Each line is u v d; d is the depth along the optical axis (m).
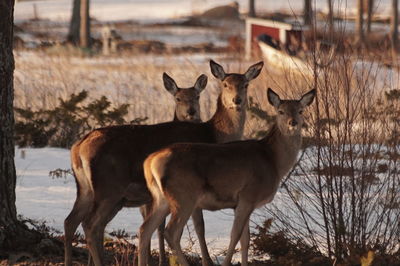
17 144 57.00
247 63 80.44
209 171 26.38
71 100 56.75
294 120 28.08
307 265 28.06
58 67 78.38
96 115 55.59
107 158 28.41
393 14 135.75
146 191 29.14
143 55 122.81
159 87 73.88
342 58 28.70
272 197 28.38
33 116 57.09
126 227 34.88
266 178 27.66
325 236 31.16
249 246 30.27
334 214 28.33
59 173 45.47
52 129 56.97
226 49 130.50
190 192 26.22
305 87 32.41
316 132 28.48
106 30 141.88
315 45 28.91
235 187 26.91
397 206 28.55
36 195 40.44
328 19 29.09
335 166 28.14
